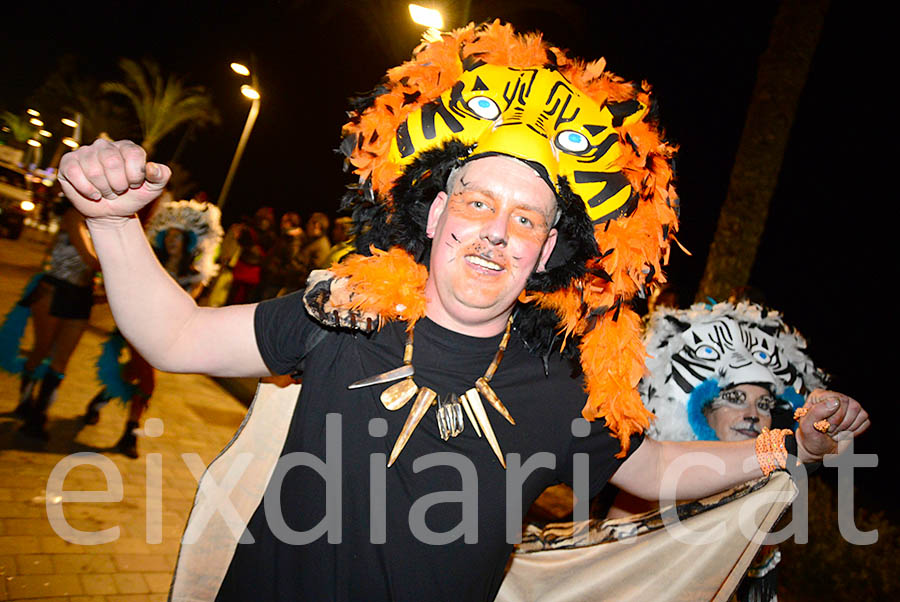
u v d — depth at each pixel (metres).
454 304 1.57
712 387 2.54
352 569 1.49
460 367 1.61
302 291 1.60
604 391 1.69
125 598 2.89
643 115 1.76
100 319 8.91
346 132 1.74
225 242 9.38
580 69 1.78
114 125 26.80
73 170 1.28
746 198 6.34
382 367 1.56
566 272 1.68
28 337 6.43
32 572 2.88
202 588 1.75
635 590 2.16
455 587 1.53
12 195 14.88
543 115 1.64
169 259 4.30
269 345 1.54
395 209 1.73
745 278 6.34
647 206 1.78
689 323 2.67
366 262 1.65
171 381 7.00
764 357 2.58
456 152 1.57
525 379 1.66
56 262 4.24
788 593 5.26
